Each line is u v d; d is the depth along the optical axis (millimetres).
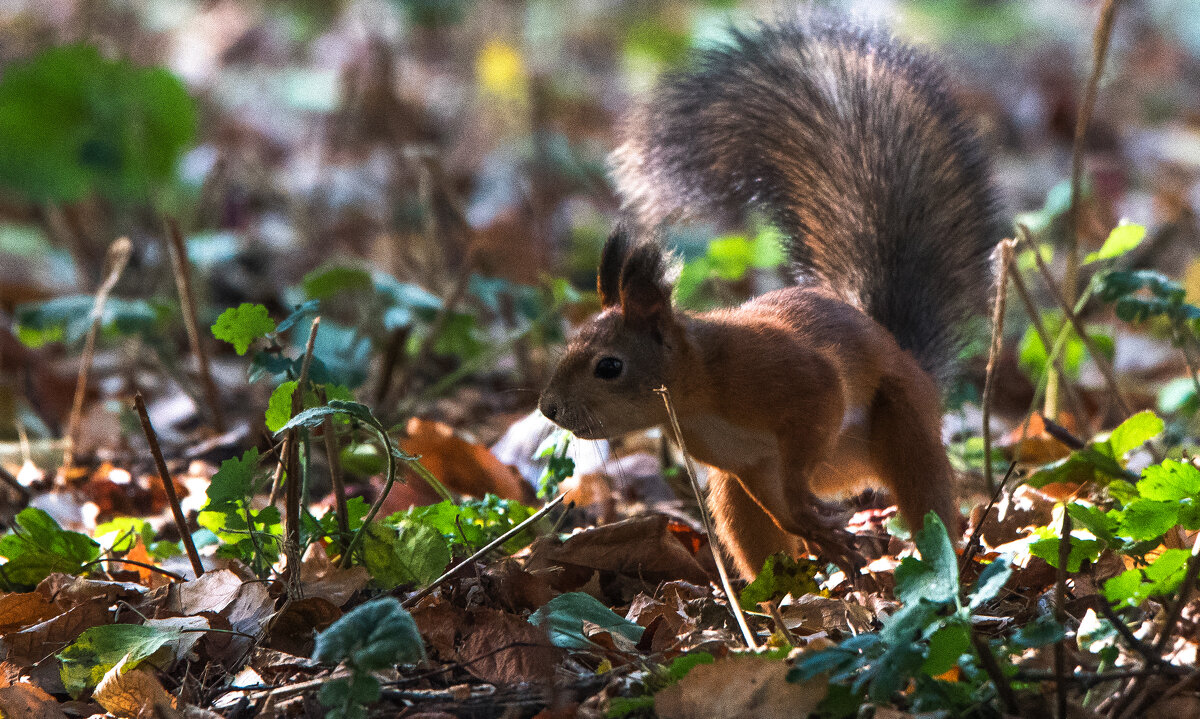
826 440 7961
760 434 8055
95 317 11367
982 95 24984
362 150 21016
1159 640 5492
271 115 23828
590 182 19672
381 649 4922
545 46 28328
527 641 6402
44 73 10117
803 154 10062
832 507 7824
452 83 24188
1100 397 12852
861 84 10188
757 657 5477
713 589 7930
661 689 5754
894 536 8805
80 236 16016
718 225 10492
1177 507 6223
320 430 10602
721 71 10430
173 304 13742
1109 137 24375
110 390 13906
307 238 17953
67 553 7820
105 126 10266
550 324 12953
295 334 11961
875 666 5039
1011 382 13703
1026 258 11812
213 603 7051
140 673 6141
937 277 10023
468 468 9883
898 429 8578
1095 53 10617
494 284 12773
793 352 7938
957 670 5723
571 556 7887
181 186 15414
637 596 7324
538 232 17703
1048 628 5164
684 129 10398
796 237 10086
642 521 7945
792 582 7336
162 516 9945
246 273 17375
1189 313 8703
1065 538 5691
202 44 26797
